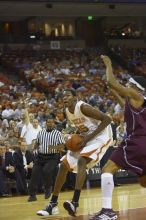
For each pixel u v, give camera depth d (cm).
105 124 638
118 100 598
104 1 2122
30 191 934
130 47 2816
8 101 1617
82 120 655
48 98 1802
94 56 2475
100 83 2058
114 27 2864
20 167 1088
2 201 970
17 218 712
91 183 1180
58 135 925
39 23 2756
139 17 2858
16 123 1255
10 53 2356
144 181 543
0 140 1107
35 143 949
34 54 2380
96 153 642
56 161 934
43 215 682
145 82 537
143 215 668
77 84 1944
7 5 2181
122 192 1020
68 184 1126
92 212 720
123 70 2406
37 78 1977
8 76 2148
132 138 527
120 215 673
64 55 2409
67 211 690
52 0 2083
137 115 525
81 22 2817
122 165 527
